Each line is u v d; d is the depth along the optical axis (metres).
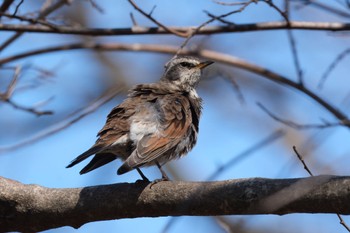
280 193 8.41
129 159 10.33
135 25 13.38
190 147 11.96
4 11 12.89
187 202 8.96
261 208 8.54
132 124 11.05
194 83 13.97
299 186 8.36
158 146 10.96
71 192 9.53
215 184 8.88
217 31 13.18
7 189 9.68
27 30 13.04
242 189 8.65
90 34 13.16
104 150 10.74
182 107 11.86
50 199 9.54
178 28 13.42
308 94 14.34
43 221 9.62
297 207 8.42
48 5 14.04
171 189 9.12
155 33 13.30
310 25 12.88
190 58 14.16
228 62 16.27
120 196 9.31
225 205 8.74
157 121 11.26
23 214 9.63
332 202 8.22
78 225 9.61
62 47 16.06
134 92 12.54
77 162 10.11
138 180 9.52
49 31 13.11
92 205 9.38
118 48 16.73
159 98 11.98
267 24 13.05
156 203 9.15
